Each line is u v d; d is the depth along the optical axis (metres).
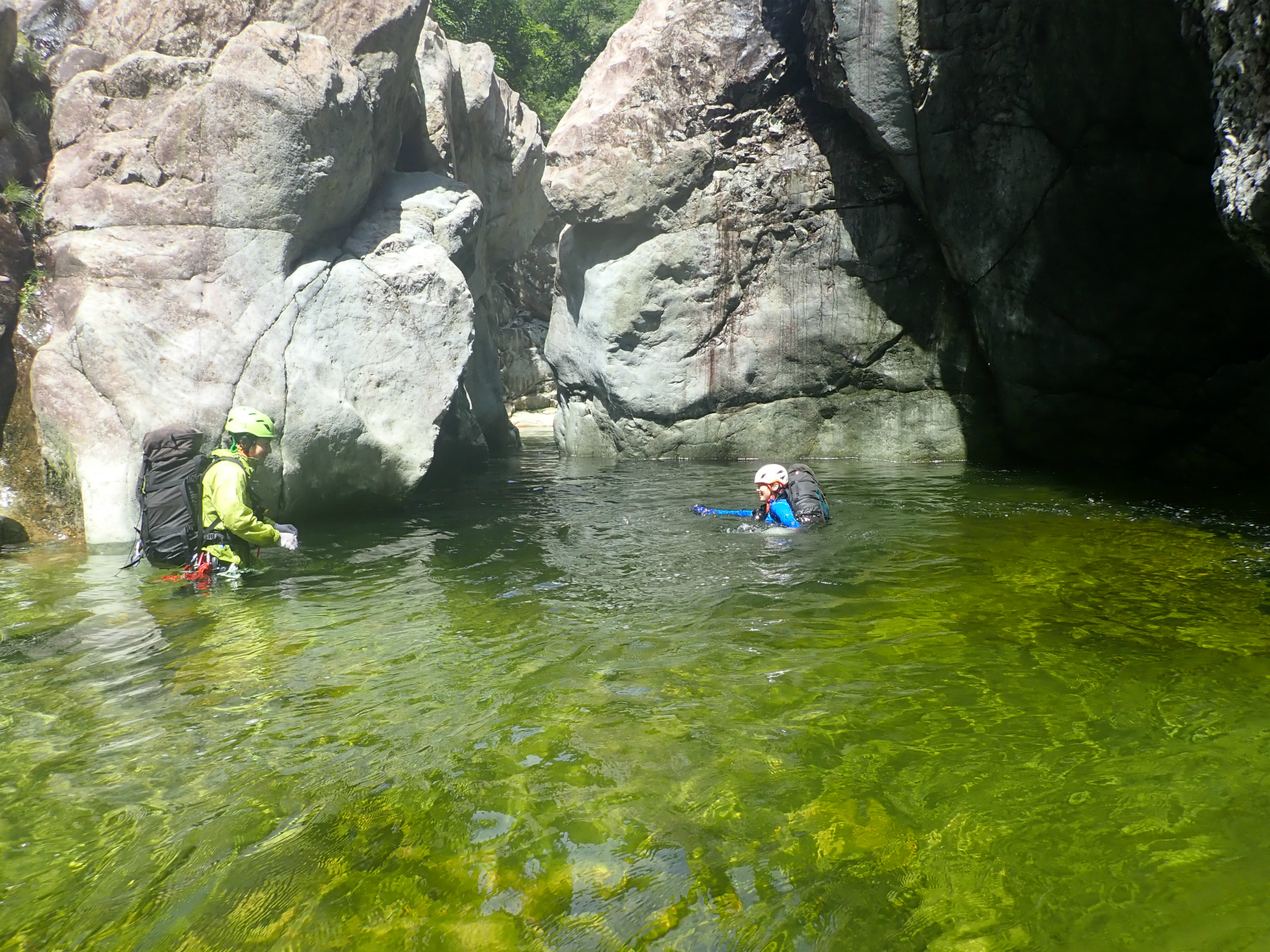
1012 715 3.06
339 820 2.47
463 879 2.18
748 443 12.65
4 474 6.72
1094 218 9.50
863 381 12.24
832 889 2.09
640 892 2.11
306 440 7.19
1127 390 10.18
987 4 9.34
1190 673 3.40
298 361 7.28
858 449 12.33
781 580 5.13
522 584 5.19
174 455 5.48
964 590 4.78
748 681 3.48
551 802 2.54
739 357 12.50
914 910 2.00
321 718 3.21
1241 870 2.09
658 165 12.03
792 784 2.61
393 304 7.96
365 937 1.97
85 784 2.71
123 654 3.96
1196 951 1.81
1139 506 7.61
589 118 12.26
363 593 5.03
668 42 11.91
